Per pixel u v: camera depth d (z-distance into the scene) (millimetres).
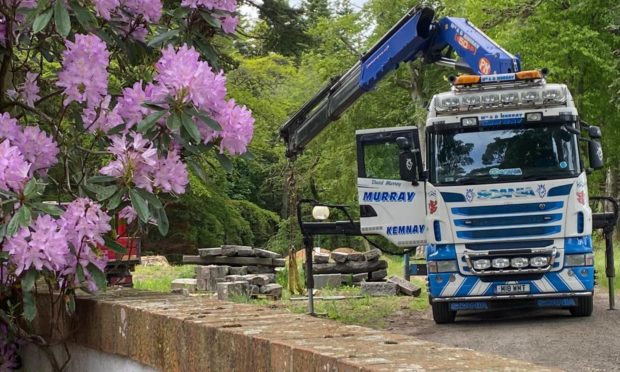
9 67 5359
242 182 56125
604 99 33688
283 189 55062
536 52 32406
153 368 4160
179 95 4266
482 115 12242
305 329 3531
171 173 4461
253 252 18656
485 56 12672
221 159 4637
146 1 5148
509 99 12109
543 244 12141
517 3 31438
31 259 4289
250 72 39500
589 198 13641
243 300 15656
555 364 8617
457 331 11656
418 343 3127
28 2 4777
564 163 12133
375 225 13094
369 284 17438
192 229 41969
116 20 5164
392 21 45625
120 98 4797
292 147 15141
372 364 2688
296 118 15031
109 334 4516
